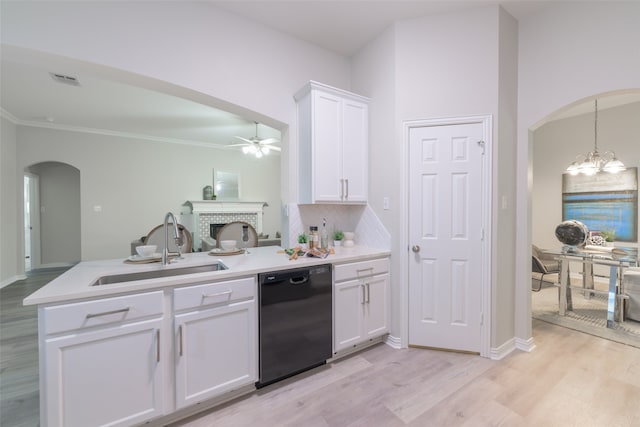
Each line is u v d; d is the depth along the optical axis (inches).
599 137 182.7
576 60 86.6
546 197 206.4
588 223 186.5
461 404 69.6
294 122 107.5
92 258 221.9
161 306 61.5
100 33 73.4
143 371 59.6
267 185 301.9
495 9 90.7
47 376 51.0
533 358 91.4
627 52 78.4
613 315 115.4
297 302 79.4
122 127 212.8
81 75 126.0
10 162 186.5
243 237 122.2
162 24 81.6
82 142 217.0
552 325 118.6
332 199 101.3
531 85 95.4
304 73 110.3
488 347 91.7
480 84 92.0
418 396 72.9
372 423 63.7
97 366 55.1
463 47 93.5
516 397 72.1
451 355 93.6
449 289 95.6
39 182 243.4
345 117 104.3
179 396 63.0
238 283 70.6
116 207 230.5
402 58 99.2
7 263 182.9
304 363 81.0
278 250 104.8
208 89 89.2
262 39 100.2
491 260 91.3
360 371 84.4
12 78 130.0
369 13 95.3
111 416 56.5
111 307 55.9
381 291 98.9
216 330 67.6
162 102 161.0
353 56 121.0
